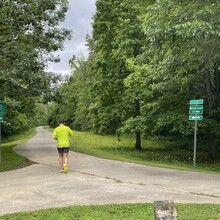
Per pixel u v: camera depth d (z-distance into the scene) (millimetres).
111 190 9133
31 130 77250
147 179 10852
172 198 8094
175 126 20344
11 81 16906
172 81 18750
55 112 94125
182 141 31922
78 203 7762
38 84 21109
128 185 9820
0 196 8719
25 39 21594
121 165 14602
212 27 10680
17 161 16766
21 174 12797
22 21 20641
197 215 6520
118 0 28547
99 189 9289
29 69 19406
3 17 19078
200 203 7535
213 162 20344
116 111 28641
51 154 20031
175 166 15117
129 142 35688
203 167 17172
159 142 34562
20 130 64062
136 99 24688
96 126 31984
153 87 19406
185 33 10812
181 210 6879
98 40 30531
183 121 20047
